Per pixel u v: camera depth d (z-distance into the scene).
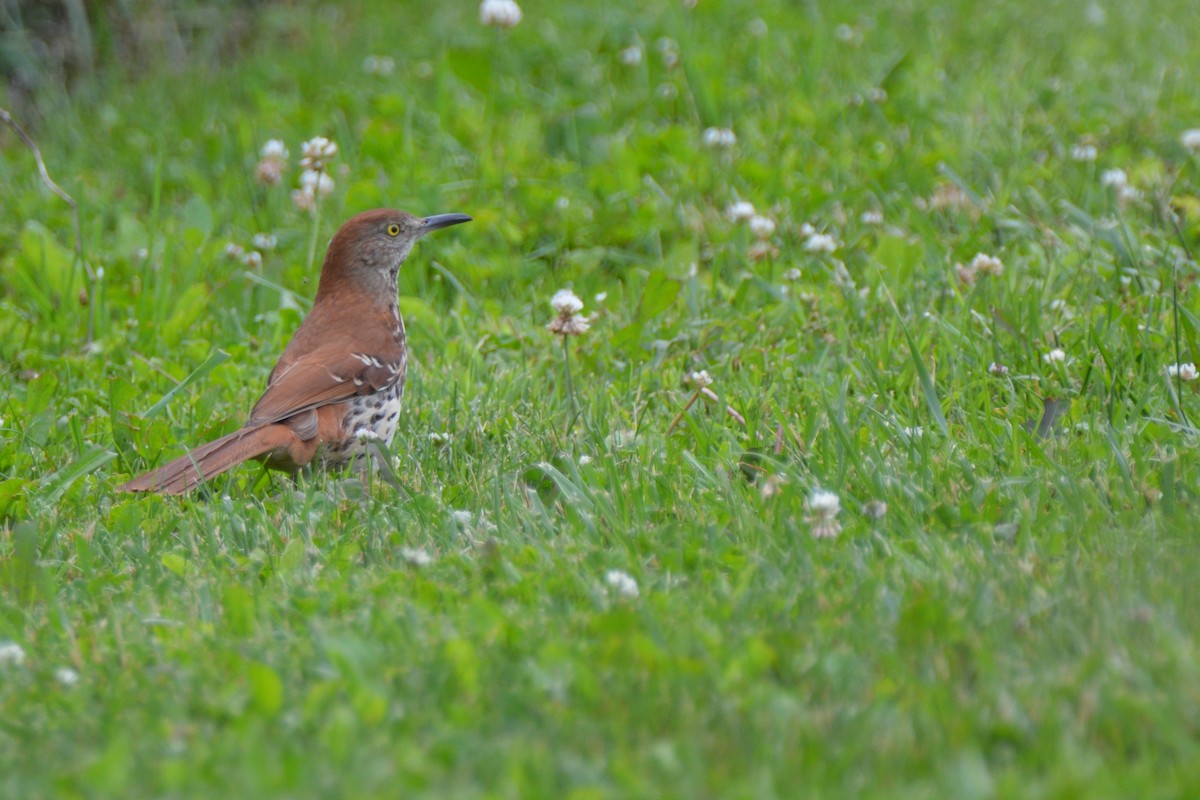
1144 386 9.52
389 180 15.40
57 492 8.86
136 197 16.05
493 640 6.13
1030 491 7.81
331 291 10.13
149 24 21.16
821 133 16.02
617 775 4.95
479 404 10.36
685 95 17.17
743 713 5.35
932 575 6.68
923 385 9.20
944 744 5.08
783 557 7.06
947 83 17.58
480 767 5.04
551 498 8.62
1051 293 11.53
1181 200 13.19
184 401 10.95
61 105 19.27
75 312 12.82
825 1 21.97
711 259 13.45
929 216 13.81
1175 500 7.45
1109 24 21.20
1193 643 5.63
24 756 5.41
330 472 9.56
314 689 5.56
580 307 9.92
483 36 19.94
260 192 15.43
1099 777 4.73
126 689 5.89
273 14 22.38
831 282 12.38
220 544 8.07
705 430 9.46
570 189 14.76
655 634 6.07
